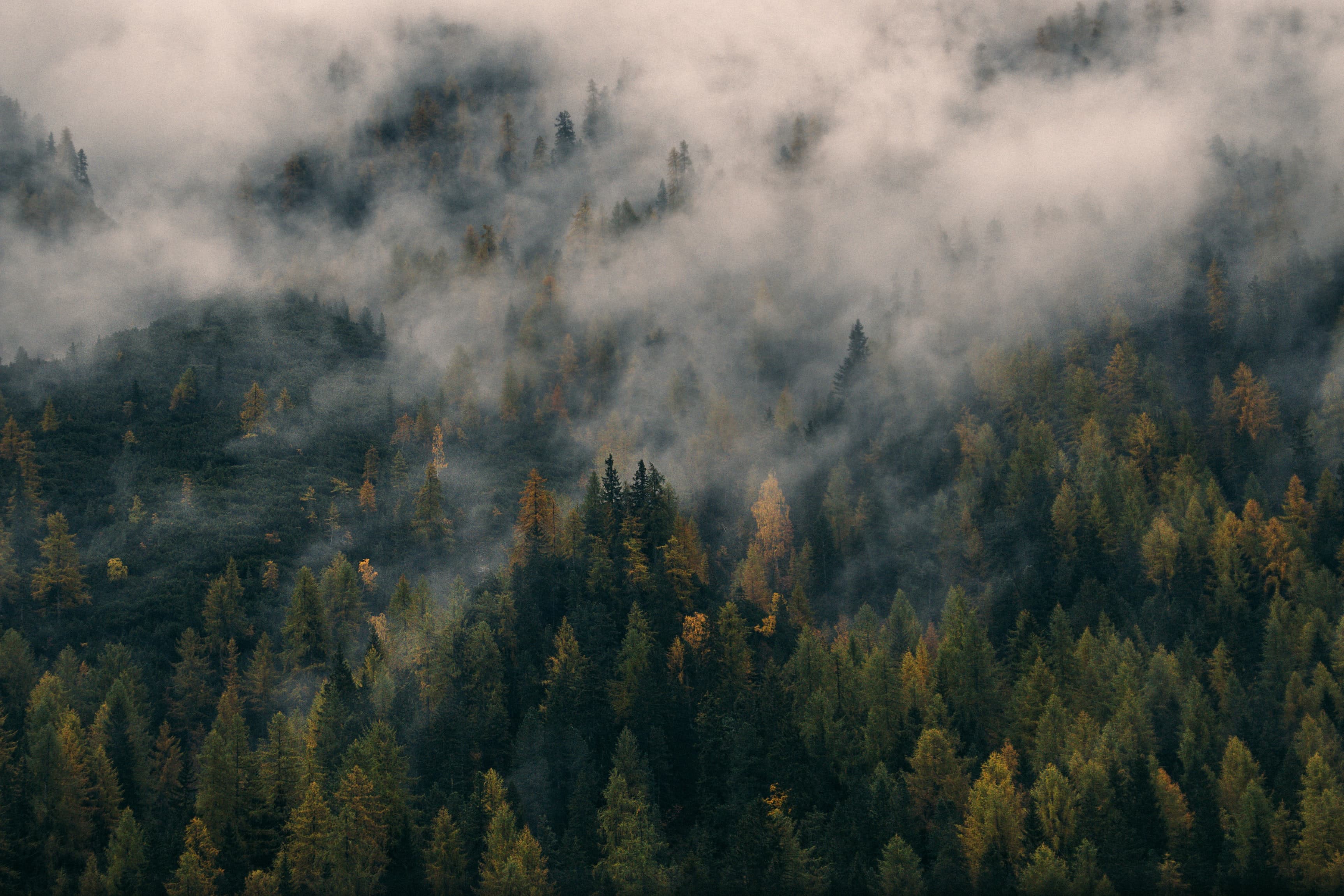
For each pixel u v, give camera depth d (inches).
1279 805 3782.0
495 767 4306.1
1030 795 3902.6
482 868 3595.0
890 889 3513.8
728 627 4904.0
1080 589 5570.9
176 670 5049.2
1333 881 3420.3
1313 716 4318.4
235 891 3511.3
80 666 4995.1
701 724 4281.5
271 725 4003.4
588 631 4889.3
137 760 4165.8
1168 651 5024.6
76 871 3745.1
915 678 4579.2
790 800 3937.0
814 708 4365.2
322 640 5260.8
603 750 4370.1
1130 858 3602.4
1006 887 3540.8
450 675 4672.7
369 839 3671.3
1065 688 4611.2
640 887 3464.6
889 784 3922.2
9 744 4148.6
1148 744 4237.2
